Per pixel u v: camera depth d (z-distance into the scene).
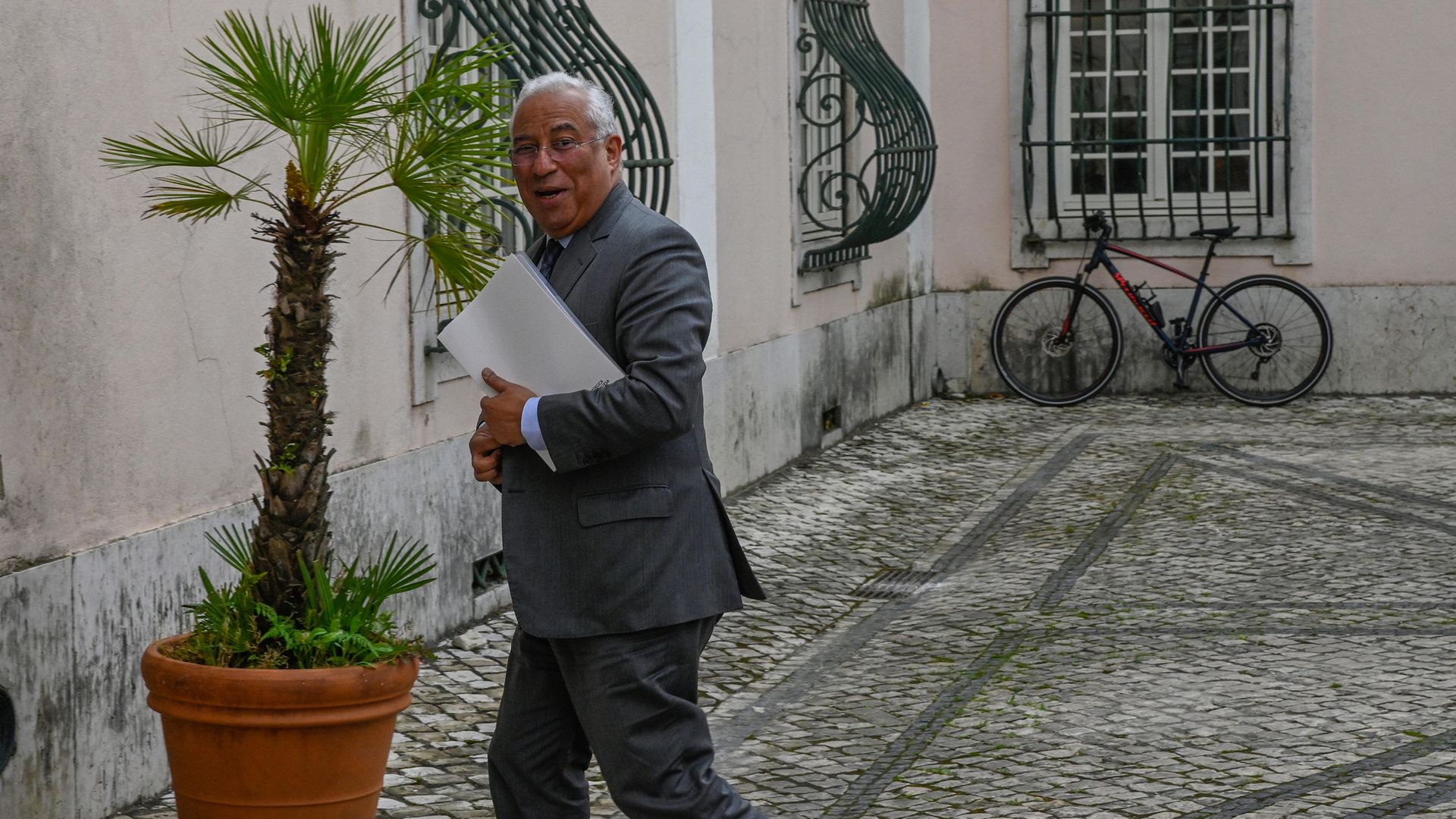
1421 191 11.59
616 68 6.74
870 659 5.69
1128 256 11.67
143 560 4.14
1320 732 4.62
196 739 3.11
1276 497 8.24
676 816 3.03
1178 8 11.73
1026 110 12.01
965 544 7.62
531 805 3.29
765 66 9.09
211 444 4.49
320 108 3.14
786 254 9.43
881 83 10.02
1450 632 5.66
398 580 3.30
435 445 5.80
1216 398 11.85
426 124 3.43
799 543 7.65
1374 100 11.61
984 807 4.12
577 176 3.00
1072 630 5.92
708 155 8.11
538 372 2.97
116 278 4.05
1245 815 3.98
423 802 4.21
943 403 12.07
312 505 3.23
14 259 3.66
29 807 3.71
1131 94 12.01
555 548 2.99
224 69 4.51
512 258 2.95
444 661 5.55
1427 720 4.70
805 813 4.13
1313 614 5.99
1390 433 10.25
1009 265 12.24
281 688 3.05
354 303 5.23
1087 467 9.36
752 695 5.28
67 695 3.84
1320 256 11.78
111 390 4.03
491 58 3.44
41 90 3.76
